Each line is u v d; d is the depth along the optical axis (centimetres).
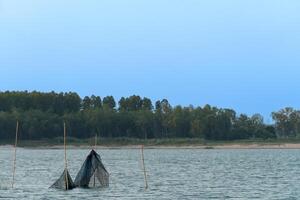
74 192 10581
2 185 12038
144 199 9919
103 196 10188
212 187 11981
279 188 11762
